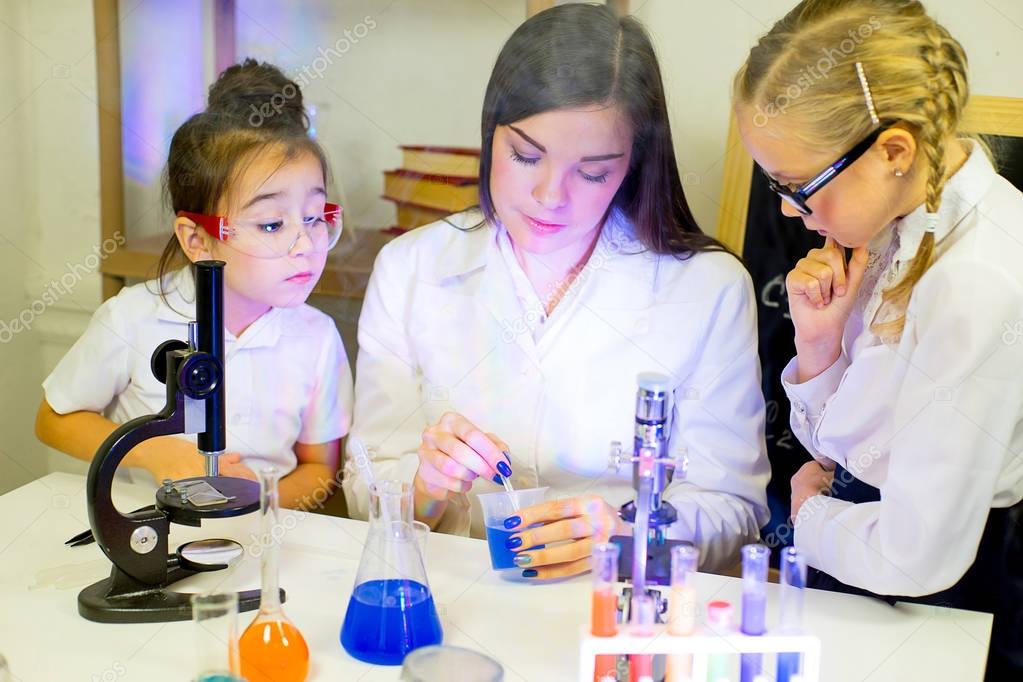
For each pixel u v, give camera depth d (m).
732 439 1.79
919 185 1.42
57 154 2.31
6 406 2.43
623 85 1.74
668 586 1.17
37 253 2.37
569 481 1.85
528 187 1.80
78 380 1.99
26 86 2.28
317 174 2.04
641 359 1.81
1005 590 1.51
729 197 1.95
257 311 2.00
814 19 1.42
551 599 1.34
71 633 1.23
